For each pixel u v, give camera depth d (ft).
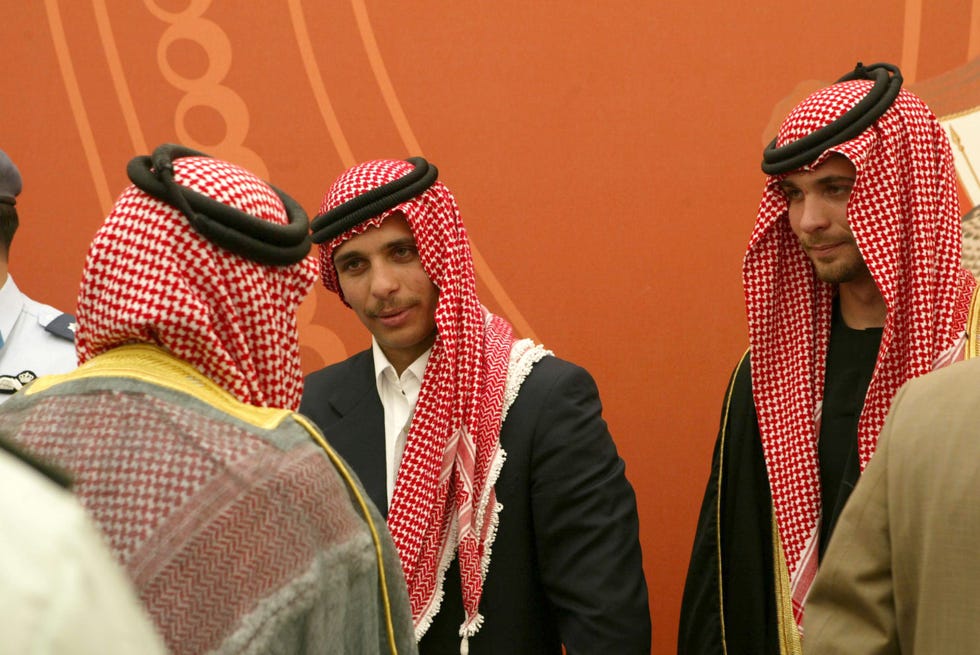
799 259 7.73
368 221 7.27
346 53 10.48
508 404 7.32
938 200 7.32
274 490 3.84
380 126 10.45
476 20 10.25
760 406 7.60
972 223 9.33
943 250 7.23
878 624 4.75
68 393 3.97
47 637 2.06
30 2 10.86
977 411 4.53
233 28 10.64
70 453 3.72
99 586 2.22
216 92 10.68
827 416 7.48
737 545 7.70
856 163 6.97
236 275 4.34
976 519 4.34
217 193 4.34
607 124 10.06
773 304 7.73
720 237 9.90
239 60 10.64
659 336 10.06
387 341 7.48
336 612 3.89
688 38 9.88
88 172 10.85
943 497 4.45
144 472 3.69
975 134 9.33
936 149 7.39
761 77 9.75
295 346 4.71
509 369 7.43
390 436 7.64
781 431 7.50
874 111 7.14
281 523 3.80
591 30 10.05
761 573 7.61
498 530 7.17
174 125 10.73
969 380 4.66
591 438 7.27
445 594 7.16
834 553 4.92
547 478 7.14
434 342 7.57
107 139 10.81
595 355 10.18
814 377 7.63
